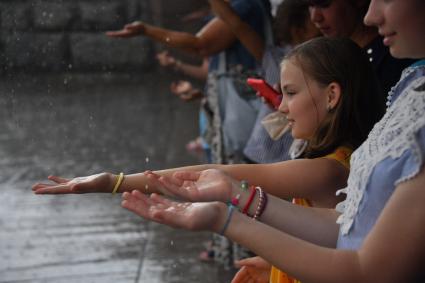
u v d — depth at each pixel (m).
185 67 5.85
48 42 15.57
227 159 4.36
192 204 1.67
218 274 4.62
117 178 2.01
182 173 1.94
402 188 1.52
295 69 2.18
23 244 5.29
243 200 1.92
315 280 1.59
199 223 1.63
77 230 5.61
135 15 15.84
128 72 15.64
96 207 6.22
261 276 2.43
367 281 1.54
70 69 15.65
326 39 2.22
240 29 4.13
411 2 1.61
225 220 1.65
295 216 1.94
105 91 13.74
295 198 2.24
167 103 12.23
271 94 3.09
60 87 14.10
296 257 1.60
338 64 2.16
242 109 4.23
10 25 15.29
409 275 1.52
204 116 4.89
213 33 4.42
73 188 1.96
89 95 13.28
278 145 3.59
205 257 4.90
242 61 4.41
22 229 5.65
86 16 15.66
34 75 15.29
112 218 5.90
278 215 1.93
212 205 1.65
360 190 1.70
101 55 15.70
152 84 14.49
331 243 1.94
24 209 6.20
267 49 4.03
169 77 15.16
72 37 15.64
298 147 2.46
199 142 8.48
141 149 8.58
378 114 2.24
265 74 4.00
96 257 5.01
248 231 1.64
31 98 12.91
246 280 2.46
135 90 13.80
